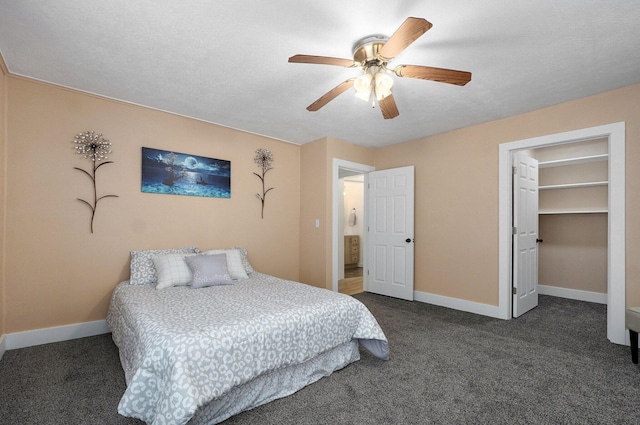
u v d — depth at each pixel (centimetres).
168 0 159
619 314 260
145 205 306
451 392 188
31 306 250
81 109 271
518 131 322
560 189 457
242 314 187
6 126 238
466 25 177
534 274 381
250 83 254
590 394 186
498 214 337
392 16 171
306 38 192
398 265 426
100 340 264
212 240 353
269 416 164
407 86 256
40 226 253
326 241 403
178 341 149
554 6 162
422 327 305
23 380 197
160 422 130
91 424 157
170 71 235
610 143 265
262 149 401
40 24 179
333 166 412
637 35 186
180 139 328
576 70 230
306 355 191
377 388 193
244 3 161
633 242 253
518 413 167
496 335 283
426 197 405
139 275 277
